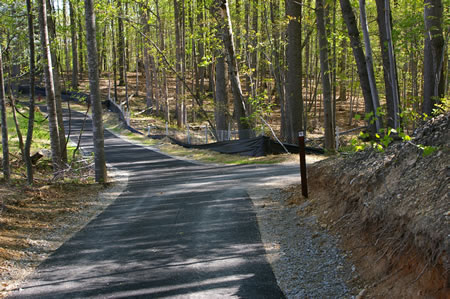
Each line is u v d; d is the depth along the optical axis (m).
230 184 12.56
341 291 4.54
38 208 9.73
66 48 35.12
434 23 10.08
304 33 29.69
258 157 19.92
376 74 20.75
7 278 5.63
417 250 4.06
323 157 18.23
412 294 3.78
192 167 19.34
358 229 5.59
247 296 4.64
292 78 20.91
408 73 30.05
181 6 31.20
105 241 7.15
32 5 13.73
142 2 26.14
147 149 27.89
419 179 5.01
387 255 4.51
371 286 4.37
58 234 7.84
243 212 8.56
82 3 15.95
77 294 4.94
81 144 29.45
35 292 5.08
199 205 9.59
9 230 7.77
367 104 11.05
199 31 20.00
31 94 12.41
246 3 26.80
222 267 5.56
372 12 22.17
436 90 10.08
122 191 12.90
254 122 22.08
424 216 4.19
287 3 20.86
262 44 21.00
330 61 21.27
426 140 5.69
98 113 14.10
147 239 7.08
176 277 5.29
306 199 8.44
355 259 5.10
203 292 4.79
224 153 22.39
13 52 15.37
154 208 9.66
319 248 5.88
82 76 63.22
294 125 21.11
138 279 5.30
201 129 36.44
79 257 6.37
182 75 33.84
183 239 6.95
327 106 19.19
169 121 41.38
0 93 12.12
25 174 14.08
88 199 11.36
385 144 5.34
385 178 5.75
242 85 44.31
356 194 6.26
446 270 3.49
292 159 18.02
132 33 36.78
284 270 5.35
